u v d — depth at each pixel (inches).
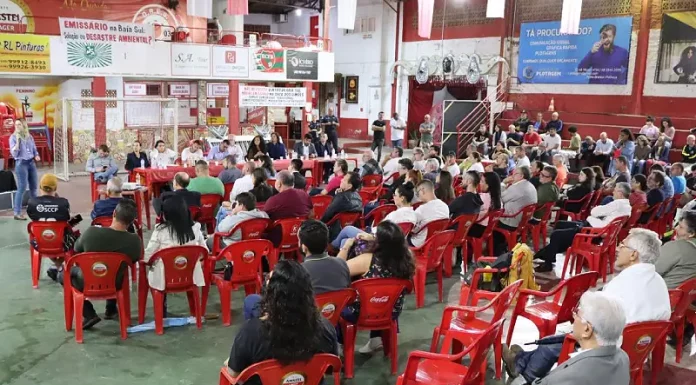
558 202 334.0
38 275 226.8
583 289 161.6
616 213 261.1
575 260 256.2
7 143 519.5
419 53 826.8
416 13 824.3
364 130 917.2
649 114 601.3
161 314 184.5
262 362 98.0
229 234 210.2
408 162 331.3
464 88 805.9
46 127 587.8
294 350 98.7
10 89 573.3
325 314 142.9
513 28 712.4
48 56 491.2
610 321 93.6
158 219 243.8
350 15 427.8
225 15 764.0
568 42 658.8
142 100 503.8
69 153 599.8
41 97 589.6
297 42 809.5
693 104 569.0
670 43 578.6
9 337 181.2
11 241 296.5
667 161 527.2
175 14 675.4
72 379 155.6
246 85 653.3
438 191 279.1
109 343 178.2
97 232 174.1
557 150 548.4
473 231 260.4
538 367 138.3
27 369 160.7
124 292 185.2
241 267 191.8
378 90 885.2
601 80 635.5
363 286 150.6
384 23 865.5
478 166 378.0
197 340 182.2
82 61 508.4
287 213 228.1
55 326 190.2
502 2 420.5
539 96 693.3
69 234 216.2
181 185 255.4
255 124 726.5
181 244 184.4
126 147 631.8
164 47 557.6
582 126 647.1
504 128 709.9
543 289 238.4
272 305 99.8
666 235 293.6
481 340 115.4
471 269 216.2
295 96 661.3
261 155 352.2
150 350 174.2
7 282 233.3
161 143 404.8
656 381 163.9
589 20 638.5
